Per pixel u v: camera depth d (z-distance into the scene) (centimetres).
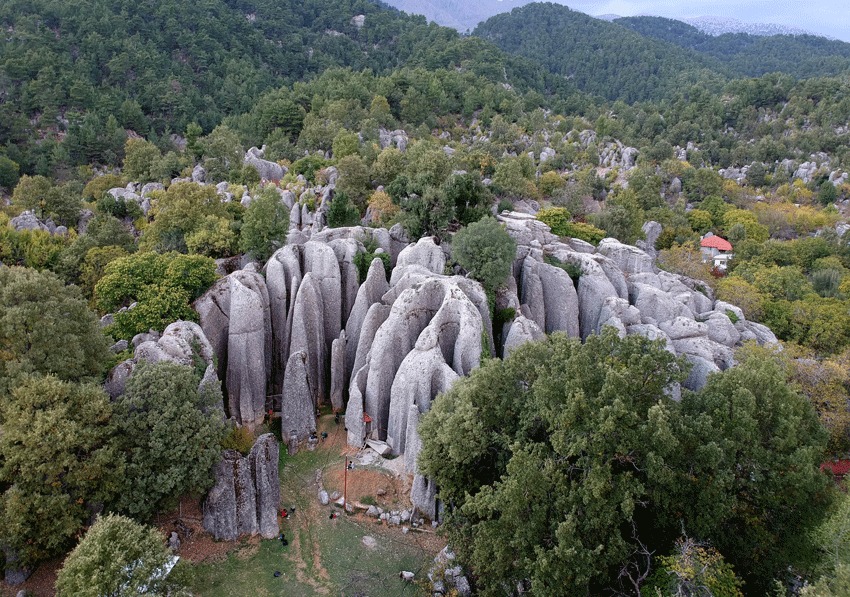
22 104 16112
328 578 4303
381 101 17812
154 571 3388
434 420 4553
